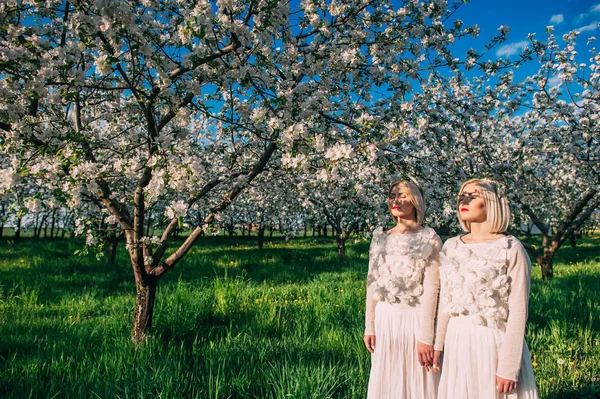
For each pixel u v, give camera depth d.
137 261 3.55
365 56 3.95
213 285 6.24
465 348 1.71
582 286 6.44
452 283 1.78
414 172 4.23
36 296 5.70
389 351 2.10
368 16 3.90
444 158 5.27
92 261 10.23
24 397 2.57
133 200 3.74
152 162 2.83
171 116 3.45
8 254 11.77
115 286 7.32
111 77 3.38
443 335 1.85
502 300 1.66
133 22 2.61
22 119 3.05
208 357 3.18
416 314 2.08
